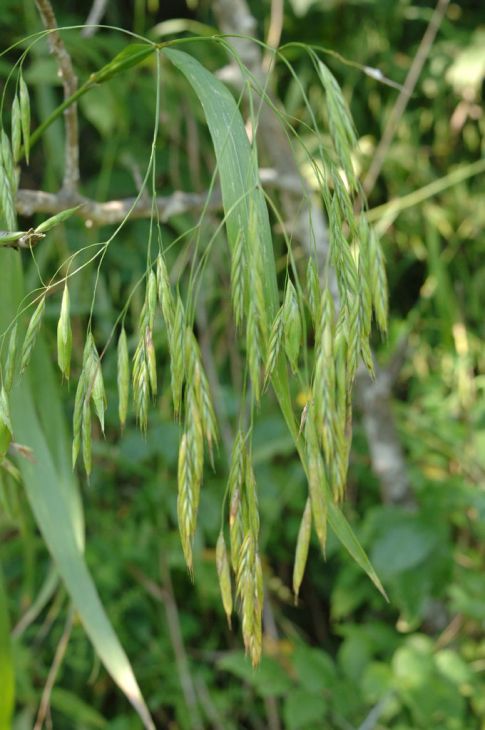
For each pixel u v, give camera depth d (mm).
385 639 985
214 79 424
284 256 1138
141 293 1134
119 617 1022
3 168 454
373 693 858
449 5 1335
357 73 1282
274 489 1030
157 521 1061
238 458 397
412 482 1014
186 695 1014
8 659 528
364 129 1315
